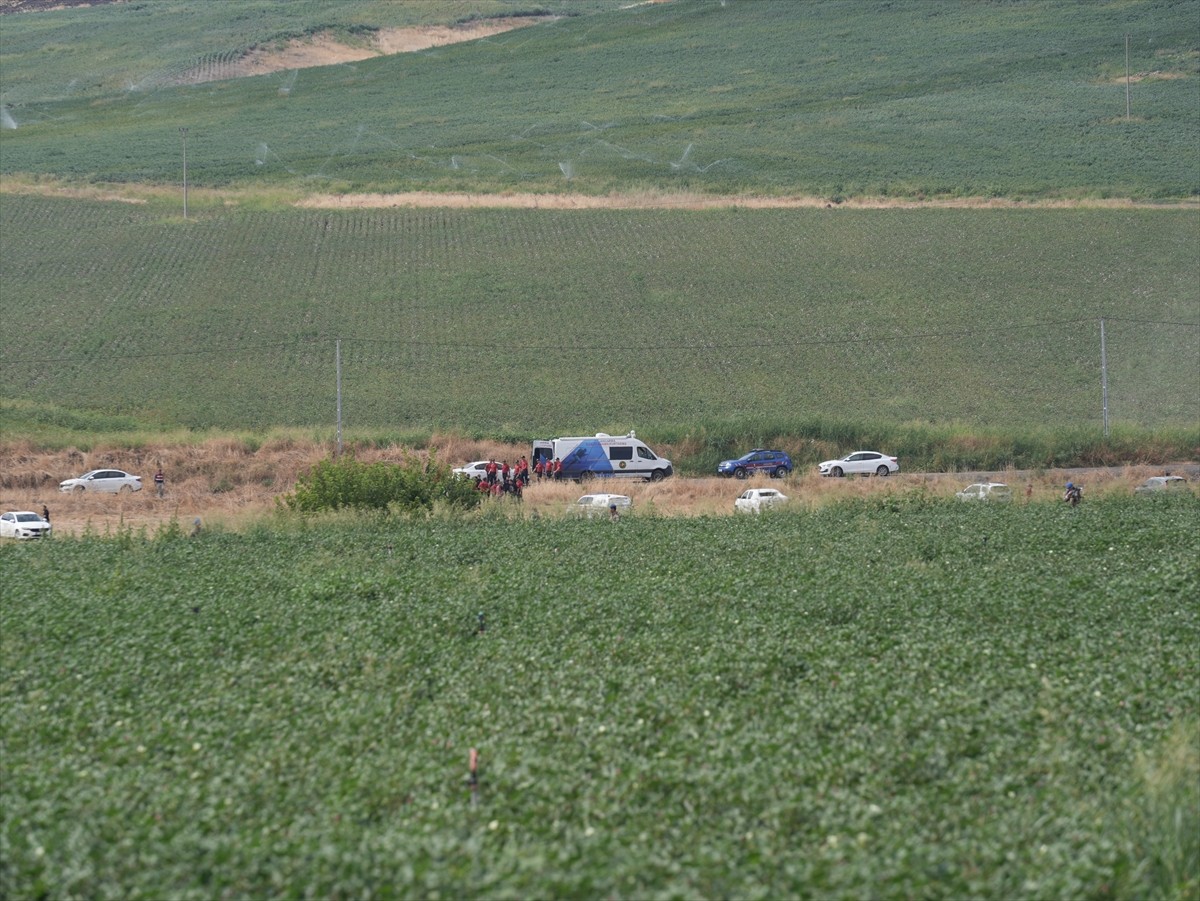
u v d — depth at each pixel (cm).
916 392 12106
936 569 4528
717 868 1870
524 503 7938
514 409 11888
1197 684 2844
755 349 13412
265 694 2927
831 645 3303
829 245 16525
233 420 11556
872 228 17088
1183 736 2420
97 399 12106
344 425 11406
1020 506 6638
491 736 2602
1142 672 2933
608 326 14225
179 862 1928
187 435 10462
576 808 2178
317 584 4362
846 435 10288
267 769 2381
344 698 2911
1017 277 15012
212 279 15825
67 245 16950
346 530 6141
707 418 11238
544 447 9681
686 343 13675
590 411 11819
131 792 2250
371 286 15638
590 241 17112
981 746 2473
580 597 4078
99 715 2797
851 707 2695
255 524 6341
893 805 2142
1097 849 1925
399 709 2828
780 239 16862
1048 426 10756
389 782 2306
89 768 2405
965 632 3500
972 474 9356
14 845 1997
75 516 8081
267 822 2112
